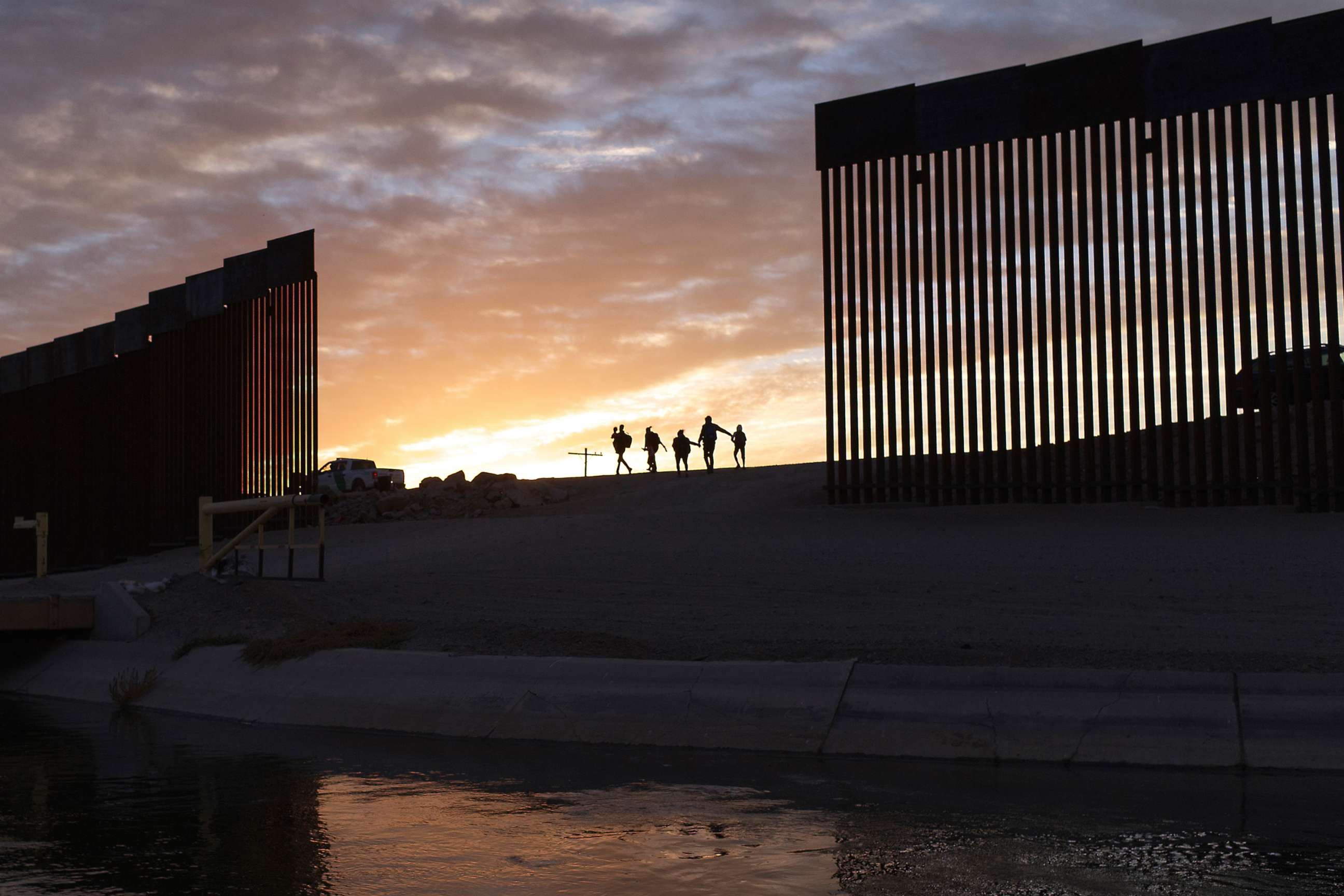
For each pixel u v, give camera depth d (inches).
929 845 250.7
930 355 855.7
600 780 324.8
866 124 887.7
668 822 275.7
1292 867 229.9
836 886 223.9
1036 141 824.3
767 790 307.0
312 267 1120.2
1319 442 719.1
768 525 823.1
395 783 327.6
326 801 307.3
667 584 617.9
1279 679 343.3
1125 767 327.0
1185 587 527.8
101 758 382.0
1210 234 767.7
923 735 354.3
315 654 493.4
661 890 224.4
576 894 223.3
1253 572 553.0
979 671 371.2
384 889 229.9
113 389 1270.9
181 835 274.4
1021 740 343.6
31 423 1376.7
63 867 247.9
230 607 600.1
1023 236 828.0
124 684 536.7
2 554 1405.0
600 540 801.6
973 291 845.8
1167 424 775.1
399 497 1161.4
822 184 906.7
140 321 1251.2
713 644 451.5
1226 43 762.8
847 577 607.2
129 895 227.9
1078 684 358.3
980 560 636.7
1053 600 515.5
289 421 1128.2
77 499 1298.0
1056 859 238.2
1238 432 841.5
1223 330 760.3
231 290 1179.3
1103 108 802.2
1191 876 225.5
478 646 479.2
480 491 1173.7
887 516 821.9
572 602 576.4
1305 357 815.1
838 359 897.5
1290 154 743.7
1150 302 785.6
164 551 1214.3
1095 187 805.2
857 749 355.3
